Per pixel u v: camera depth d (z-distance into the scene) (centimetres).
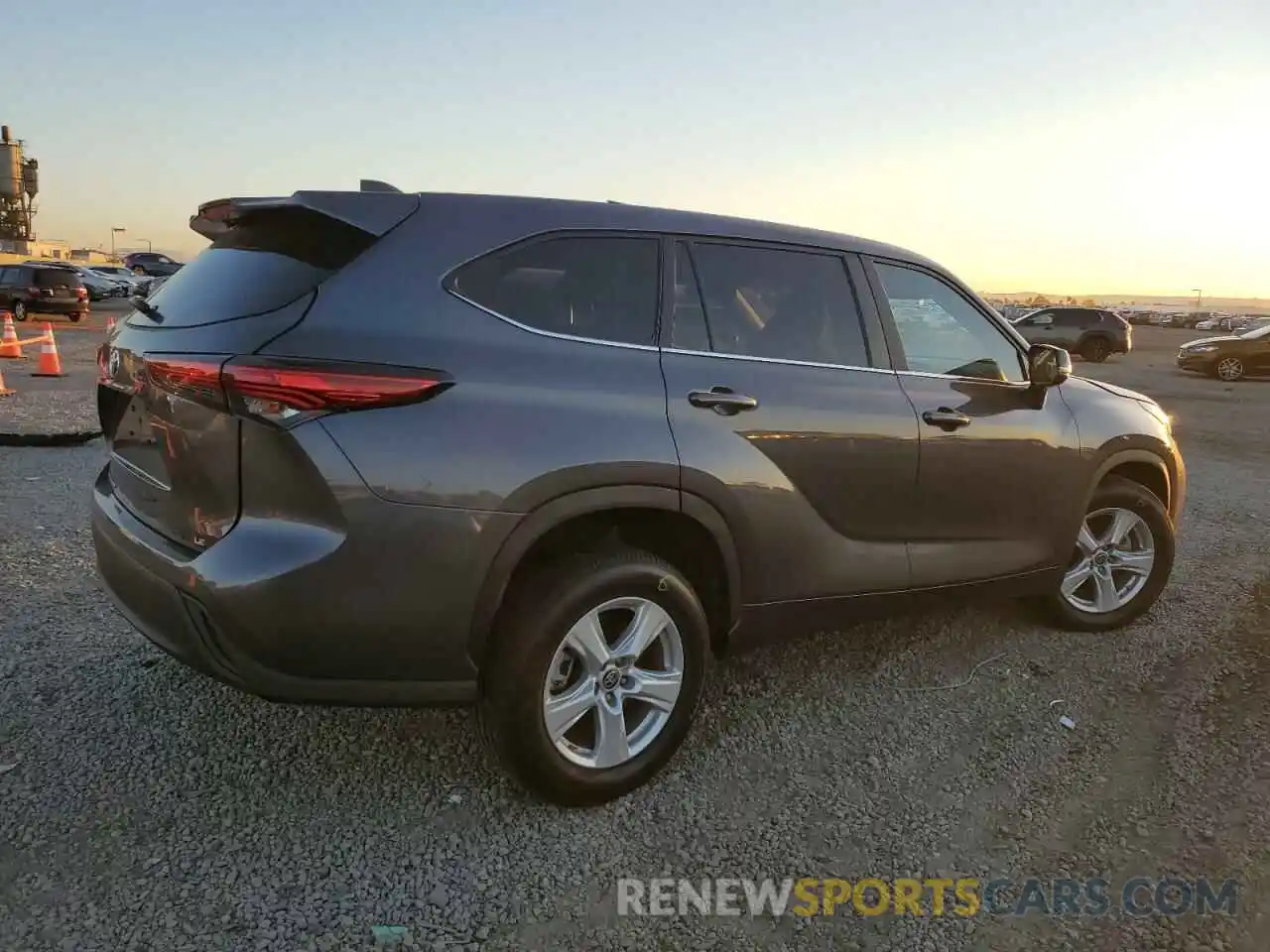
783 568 315
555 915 242
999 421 370
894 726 347
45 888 239
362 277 252
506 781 300
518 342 264
